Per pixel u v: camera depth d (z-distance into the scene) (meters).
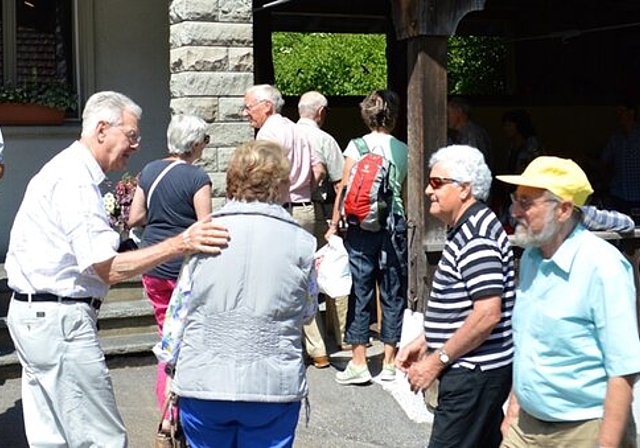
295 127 6.74
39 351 3.96
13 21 8.50
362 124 12.56
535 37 12.76
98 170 4.03
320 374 6.87
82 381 4.00
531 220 3.40
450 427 4.08
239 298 3.56
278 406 3.62
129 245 4.17
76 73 8.66
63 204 3.90
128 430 5.79
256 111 6.69
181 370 3.62
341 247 6.57
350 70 18.58
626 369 3.25
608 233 6.47
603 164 10.47
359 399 6.41
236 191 3.69
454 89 15.80
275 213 3.65
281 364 3.60
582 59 13.39
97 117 4.03
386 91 6.71
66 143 8.55
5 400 6.19
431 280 6.29
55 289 3.96
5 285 7.05
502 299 4.05
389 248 6.55
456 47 15.04
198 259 3.63
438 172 4.14
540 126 13.26
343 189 6.61
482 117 13.01
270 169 3.66
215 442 3.67
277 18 12.57
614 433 3.25
